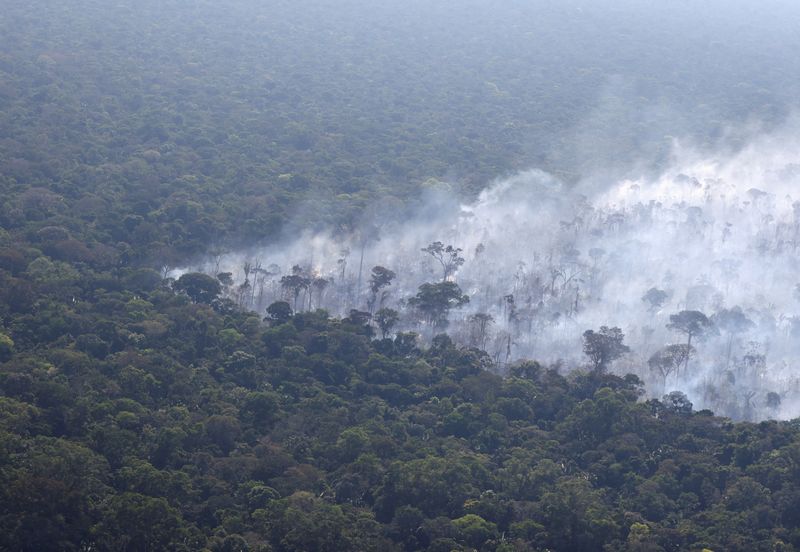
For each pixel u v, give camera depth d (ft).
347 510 601.62
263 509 586.86
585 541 586.04
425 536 583.58
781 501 610.24
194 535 558.15
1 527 525.75
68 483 558.15
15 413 614.75
